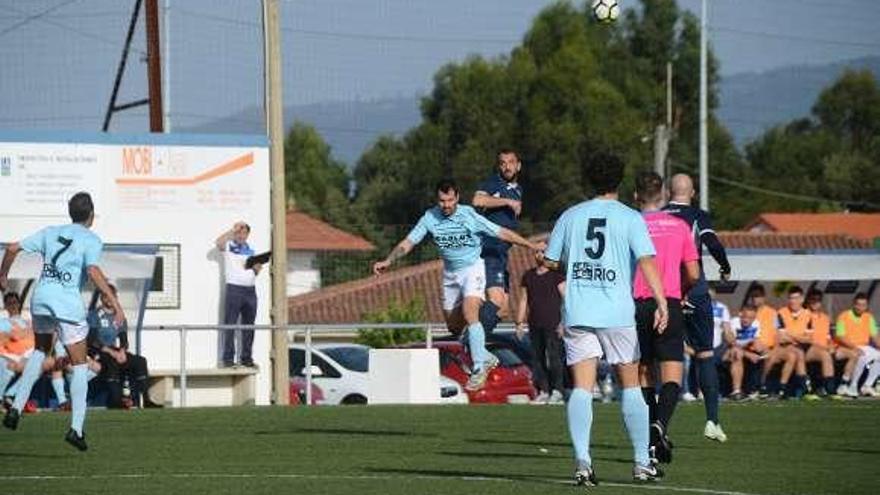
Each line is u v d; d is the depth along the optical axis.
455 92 143.88
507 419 34.19
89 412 36.62
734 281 57.66
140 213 55.50
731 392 47.53
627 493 20.66
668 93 137.00
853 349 48.28
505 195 30.42
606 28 155.12
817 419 34.53
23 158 54.50
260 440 28.98
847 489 21.70
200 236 56.00
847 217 147.88
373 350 46.31
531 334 43.12
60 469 23.92
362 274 136.25
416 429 31.64
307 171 175.75
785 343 47.75
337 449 27.33
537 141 138.12
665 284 24.48
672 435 30.56
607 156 21.56
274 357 51.34
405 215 149.25
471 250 29.66
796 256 58.06
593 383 21.47
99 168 55.16
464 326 30.53
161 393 53.69
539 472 23.44
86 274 27.20
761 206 159.38
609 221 21.27
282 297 54.69
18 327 42.69
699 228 28.12
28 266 50.59
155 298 55.22
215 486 21.55
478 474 23.16
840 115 171.75
